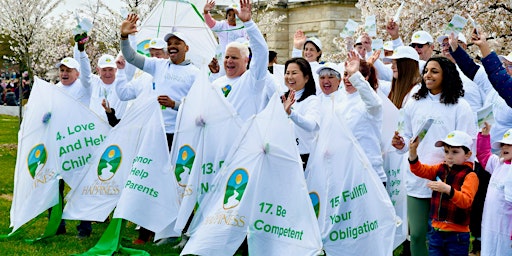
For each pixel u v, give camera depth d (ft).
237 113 26.09
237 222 23.32
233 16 32.14
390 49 31.32
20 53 86.69
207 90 26.35
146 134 27.20
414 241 23.68
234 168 23.95
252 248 23.12
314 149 23.98
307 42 32.73
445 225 22.11
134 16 28.14
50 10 86.07
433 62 23.36
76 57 31.68
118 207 26.66
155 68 28.86
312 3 101.24
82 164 29.04
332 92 25.80
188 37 39.75
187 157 26.48
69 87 31.76
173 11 39.93
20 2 83.82
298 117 24.00
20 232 30.07
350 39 31.12
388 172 26.27
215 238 23.41
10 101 130.52
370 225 23.09
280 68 32.94
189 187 25.68
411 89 26.27
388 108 25.89
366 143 24.56
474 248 28.02
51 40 87.76
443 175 22.49
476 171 27.43
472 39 22.21
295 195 22.98
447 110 23.30
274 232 23.04
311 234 22.54
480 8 46.03
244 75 26.71
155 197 26.71
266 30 94.68
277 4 103.14
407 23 48.37
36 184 28.84
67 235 30.09
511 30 46.85
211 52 39.70
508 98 21.56
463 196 21.54
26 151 29.12
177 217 25.70
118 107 33.86
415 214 23.54
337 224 23.18
